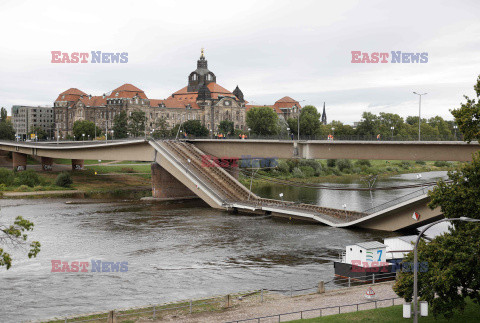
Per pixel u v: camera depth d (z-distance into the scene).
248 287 58.22
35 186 157.88
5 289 57.97
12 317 48.88
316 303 49.56
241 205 114.38
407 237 66.62
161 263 69.56
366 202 126.62
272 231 91.94
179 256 73.56
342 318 42.84
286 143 121.81
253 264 68.81
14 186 156.62
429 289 39.47
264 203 115.25
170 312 47.94
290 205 112.06
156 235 88.56
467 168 42.47
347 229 93.38
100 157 155.25
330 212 102.88
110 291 57.25
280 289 57.12
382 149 105.25
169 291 57.16
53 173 182.00
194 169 128.75
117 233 90.25
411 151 101.06
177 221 103.25
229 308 49.00
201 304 50.31
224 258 72.19
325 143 113.50
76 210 118.44
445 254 38.91
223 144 137.38
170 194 143.00
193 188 125.50
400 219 87.94
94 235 88.38
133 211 117.50
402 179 177.62
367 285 56.53
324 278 61.78
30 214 111.38
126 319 46.00
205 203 133.00
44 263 69.44
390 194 141.75
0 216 107.12
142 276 63.22
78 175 181.62
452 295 39.53
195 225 98.50
